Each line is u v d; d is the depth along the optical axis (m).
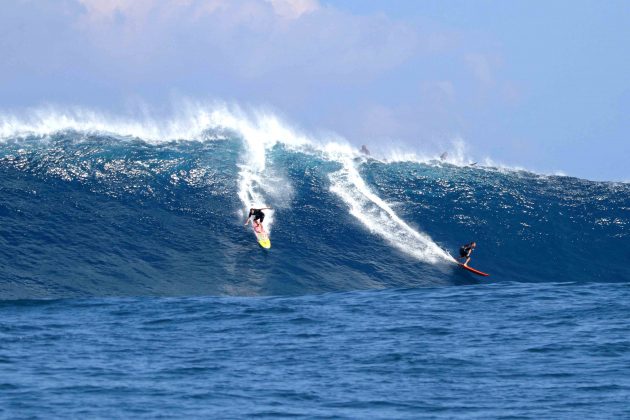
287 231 147.00
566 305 114.00
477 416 67.94
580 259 150.12
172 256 135.25
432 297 122.94
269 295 126.31
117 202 147.12
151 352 89.62
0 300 115.56
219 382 77.94
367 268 139.50
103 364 84.06
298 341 94.88
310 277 134.38
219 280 130.00
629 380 77.25
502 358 86.25
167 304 116.00
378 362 85.38
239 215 149.50
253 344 93.56
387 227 152.00
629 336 94.25
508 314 108.62
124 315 108.56
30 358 86.00
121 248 135.25
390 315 109.19
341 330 100.38
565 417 67.38
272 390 75.38
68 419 66.31
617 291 125.94
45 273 125.44
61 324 102.75
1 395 72.31
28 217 138.50
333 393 74.50
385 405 71.00
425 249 147.12
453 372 81.25
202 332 99.44
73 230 137.38
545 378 78.62
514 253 149.62
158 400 71.88
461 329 100.12
